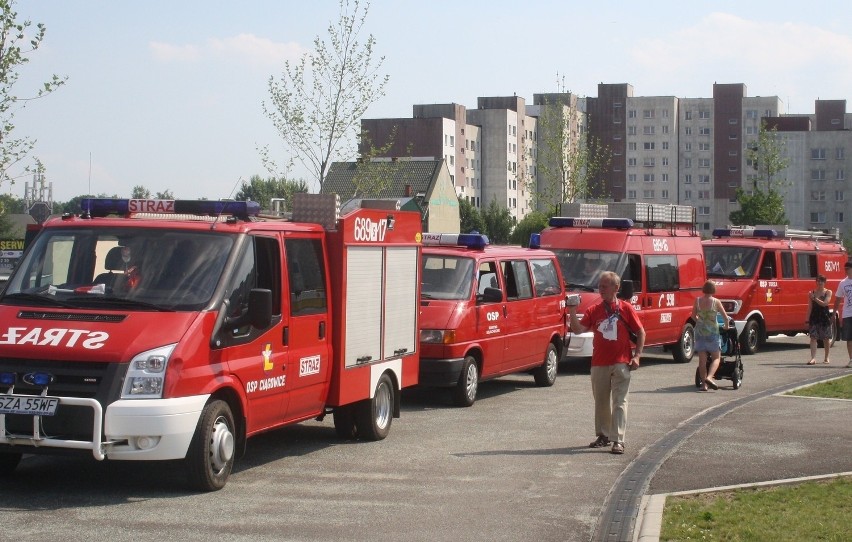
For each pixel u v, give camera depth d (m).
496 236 110.50
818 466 10.92
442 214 95.88
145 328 9.04
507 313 16.94
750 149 71.81
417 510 8.91
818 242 29.62
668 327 22.78
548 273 18.83
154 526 8.05
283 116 29.81
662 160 144.88
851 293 22.31
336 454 11.56
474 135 127.25
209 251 9.80
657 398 16.94
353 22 29.91
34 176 21.41
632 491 9.80
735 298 25.64
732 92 144.38
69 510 8.51
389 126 118.75
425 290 15.94
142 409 8.64
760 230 28.08
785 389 18.00
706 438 12.66
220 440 9.38
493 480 10.27
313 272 11.16
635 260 21.88
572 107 61.16
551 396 17.22
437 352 15.29
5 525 7.97
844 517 8.50
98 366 8.77
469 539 8.01
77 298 9.46
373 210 12.23
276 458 11.27
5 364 8.87
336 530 8.14
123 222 10.05
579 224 22.56
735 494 9.48
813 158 133.88
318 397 11.26
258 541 7.73
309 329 10.98
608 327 12.02
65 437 8.68
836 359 24.50
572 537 8.13
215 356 9.35
